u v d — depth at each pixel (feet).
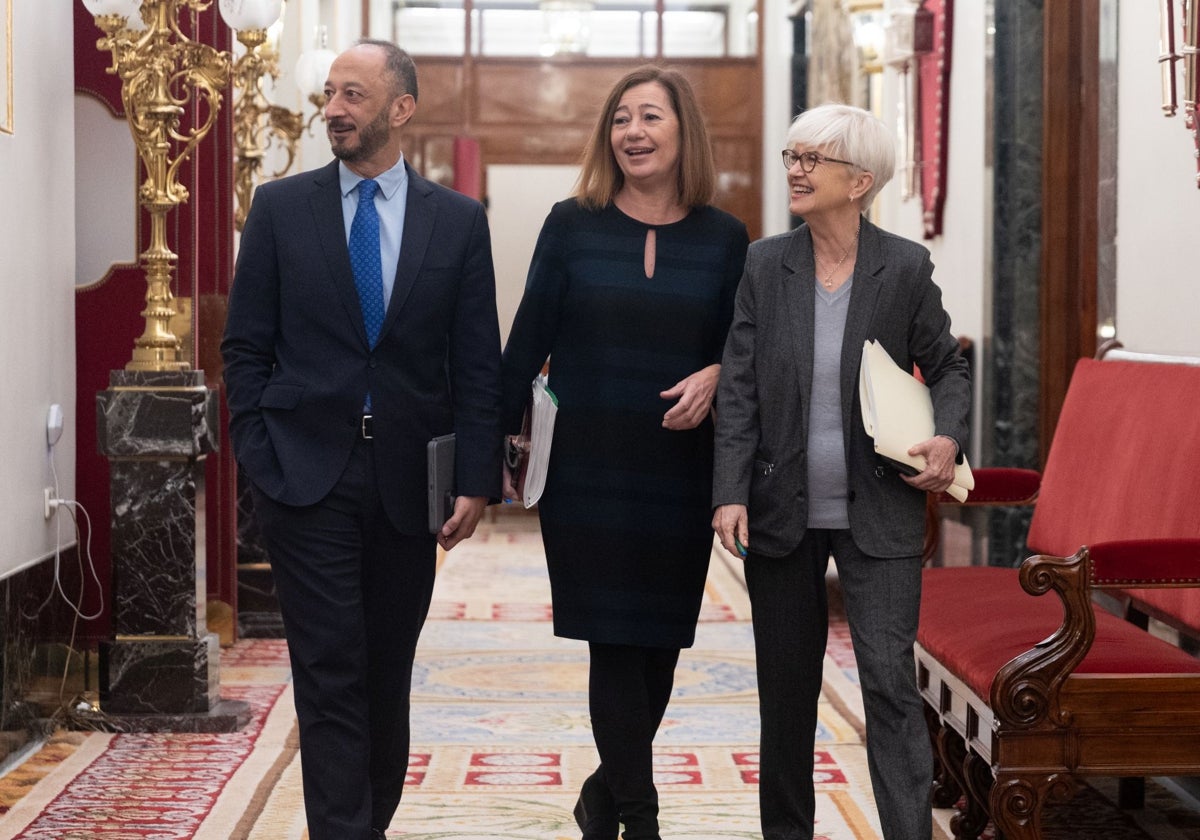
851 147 10.85
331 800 10.85
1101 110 19.24
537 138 44.91
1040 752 11.18
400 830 13.89
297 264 11.25
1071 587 11.10
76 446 19.79
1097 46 20.17
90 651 19.62
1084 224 20.42
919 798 10.54
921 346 11.34
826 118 10.90
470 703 19.70
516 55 44.83
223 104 22.17
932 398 11.23
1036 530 16.55
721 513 10.90
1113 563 11.10
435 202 11.65
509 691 20.49
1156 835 14.11
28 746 16.93
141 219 20.03
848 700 19.70
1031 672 11.14
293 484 10.99
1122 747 11.18
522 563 34.35
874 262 11.05
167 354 18.28
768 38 45.16
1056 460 16.52
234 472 23.48
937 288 11.32
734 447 11.01
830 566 28.86
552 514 11.78
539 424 11.61
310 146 35.70
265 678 21.20
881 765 10.71
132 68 17.94
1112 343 17.62
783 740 11.23
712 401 11.59
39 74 17.44
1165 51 14.62
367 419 11.20
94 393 19.90
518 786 15.52
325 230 11.32
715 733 18.07
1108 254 19.04
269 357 11.50
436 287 11.43
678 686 20.83
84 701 18.60
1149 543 11.12
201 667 18.13
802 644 11.15
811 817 11.39
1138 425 14.85
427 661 22.61
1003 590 14.69
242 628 24.75
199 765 16.33
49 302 18.01
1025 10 21.48
